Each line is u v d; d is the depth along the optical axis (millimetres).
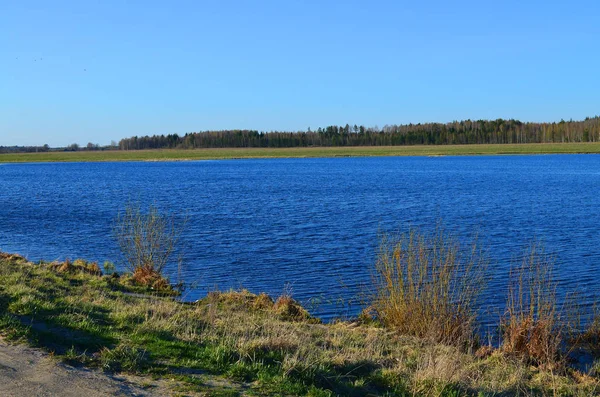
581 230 30328
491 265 20578
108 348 8758
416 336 12547
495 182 67062
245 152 196250
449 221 34062
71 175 91125
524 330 12367
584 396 9711
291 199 48125
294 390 7703
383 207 41812
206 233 29391
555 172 86125
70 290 13742
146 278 17625
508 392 9352
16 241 27125
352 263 22094
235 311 13609
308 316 14391
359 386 8508
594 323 13555
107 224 32781
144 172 100750
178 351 8852
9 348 8281
